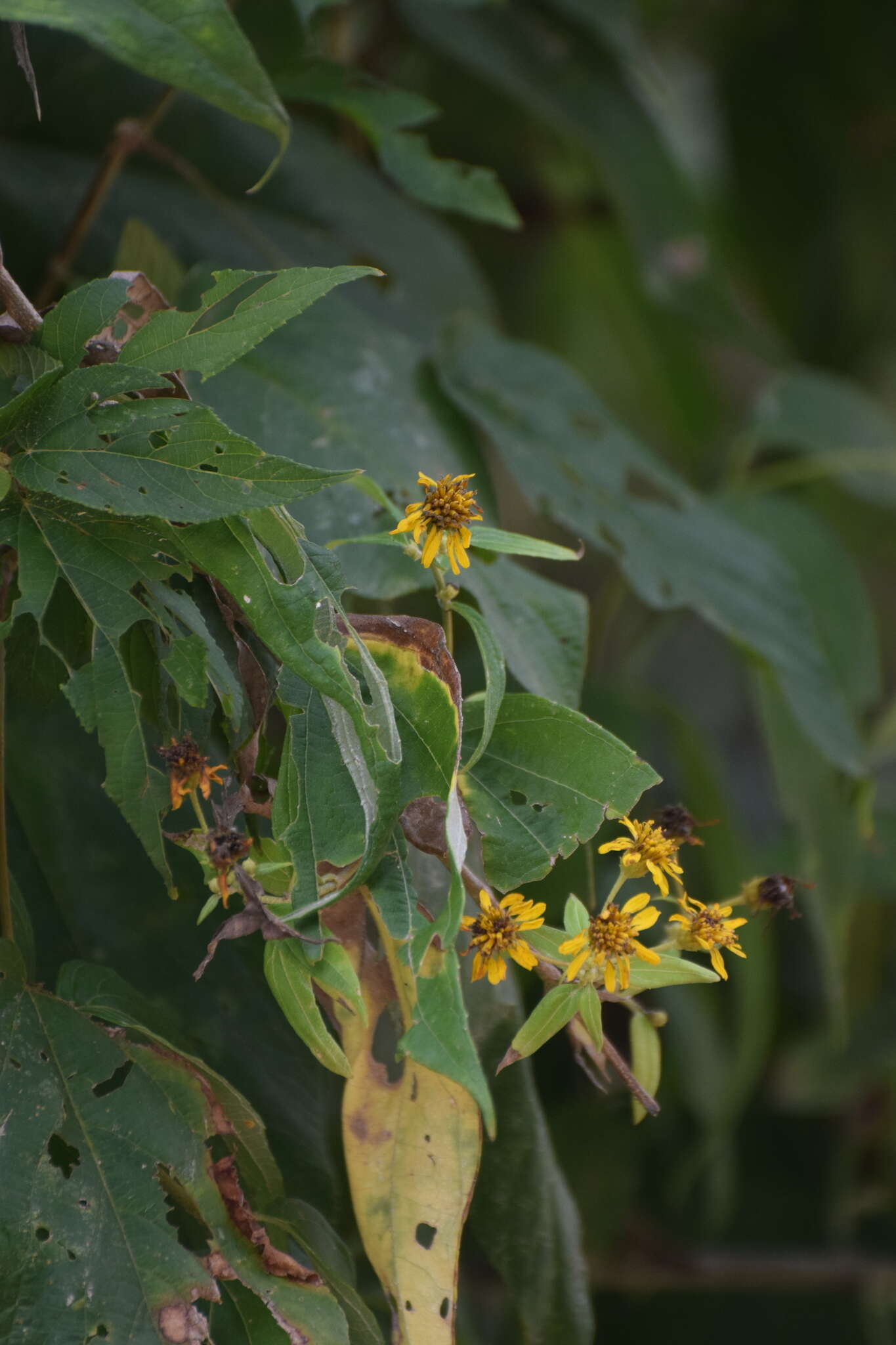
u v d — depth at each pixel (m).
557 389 1.64
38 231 1.57
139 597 1.32
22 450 1.32
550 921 1.48
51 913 1.41
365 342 1.55
